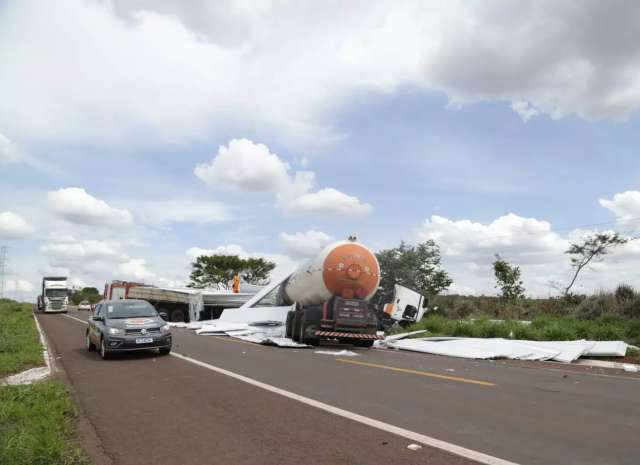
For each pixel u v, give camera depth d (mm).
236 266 57250
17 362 10773
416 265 33250
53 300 51125
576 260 25156
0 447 4633
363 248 17859
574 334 15695
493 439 5168
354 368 10492
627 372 10562
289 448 4957
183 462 4629
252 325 23234
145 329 12305
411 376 9375
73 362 11648
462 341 15453
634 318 17406
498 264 27250
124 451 4957
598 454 4672
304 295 19188
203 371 9945
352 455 4715
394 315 22734
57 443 4828
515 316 23703
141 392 7887
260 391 7789
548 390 7965
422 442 5074
